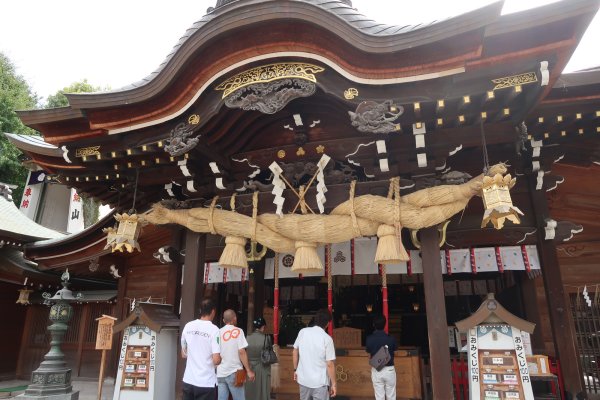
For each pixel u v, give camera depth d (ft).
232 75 17.81
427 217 17.11
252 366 20.38
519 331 15.61
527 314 25.90
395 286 45.01
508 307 31.40
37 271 40.60
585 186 24.62
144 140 19.63
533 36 14.29
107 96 18.60
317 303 45.55
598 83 16.16
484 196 15.17
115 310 39.60
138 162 21.25
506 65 14.78
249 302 30.01
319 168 19.06
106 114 19.17
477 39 14.07
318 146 20.21
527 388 14.94
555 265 19.95
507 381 15.25
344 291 45.19
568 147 21.93
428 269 17.35
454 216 21.89
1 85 68.18
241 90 17.58
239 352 16.81
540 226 20.22
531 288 25.82
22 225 41.86
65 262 36.94
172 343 21.33
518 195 21.11
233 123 19.53
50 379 26.25
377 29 15.97
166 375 20.56
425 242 17.72
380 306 44.78
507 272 30.17
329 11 15.52
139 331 20.77
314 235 18.63
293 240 19.54
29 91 77.92
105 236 35.32
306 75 16.94
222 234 20.74
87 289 44.45
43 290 43.55
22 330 43.75
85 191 26.07
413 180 18.24
